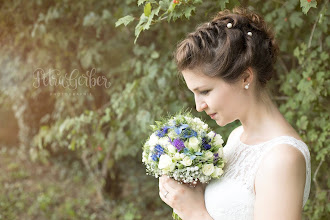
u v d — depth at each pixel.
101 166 4.79
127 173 5.26
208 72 1.31
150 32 3.52
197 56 1.32
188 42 1.35
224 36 1.31
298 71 2.88
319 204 2.59
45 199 4.67
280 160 1.23
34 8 3.81
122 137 3.67
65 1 3.61
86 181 5.20
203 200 1.48
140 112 3.35
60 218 4.34
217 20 1.39
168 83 3.32
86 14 3.61
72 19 3.71
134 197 4.66
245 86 1.35
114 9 3.52
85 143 3.97
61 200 4.71
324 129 2.53
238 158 1.43
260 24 1.41
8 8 3.91
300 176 1.23
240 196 1.35
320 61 2.52
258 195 1.27
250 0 2.59
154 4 1.98
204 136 1.53
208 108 1.39
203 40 1.32
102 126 3.88
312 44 2.60
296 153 1.24
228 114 1.38
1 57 4.35
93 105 3.97
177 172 1.44
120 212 4.36
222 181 1.43
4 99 5.11
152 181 5.03
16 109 5.19
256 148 1.36
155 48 3.53
